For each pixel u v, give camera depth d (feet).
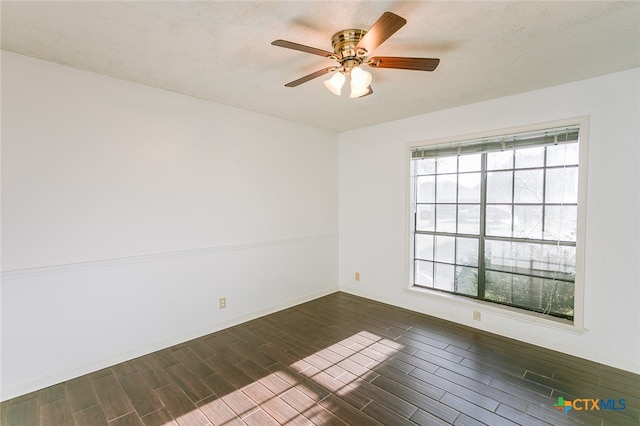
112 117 8.43
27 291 7.30
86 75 7.99
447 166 11.69
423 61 5.85
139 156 8.95
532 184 9.75
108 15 5.51
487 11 5.38
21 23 5.78
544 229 9.57
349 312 12.41
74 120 7.86
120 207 8.64
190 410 6.72
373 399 7.06
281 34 6.17
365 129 13.98
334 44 6.29
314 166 14.06
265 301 12.24
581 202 8.59
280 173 12.67
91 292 8.20
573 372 8.02
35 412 6.64
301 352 9.21
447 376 7.91
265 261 12.23
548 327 9.27
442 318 11.66
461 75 8.14
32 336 7.37
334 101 10.36
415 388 7.44
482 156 10.78
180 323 9.87
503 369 8.21
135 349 8.95
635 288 7.92
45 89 7.44
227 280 11.05
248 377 7.94
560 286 9.34
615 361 8.21
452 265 11.75
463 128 10.85
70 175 7.84
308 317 11.93
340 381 7.74
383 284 13.60
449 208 11.72
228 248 11.03
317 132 14.14
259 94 9.71
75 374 7.95
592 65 7.57
